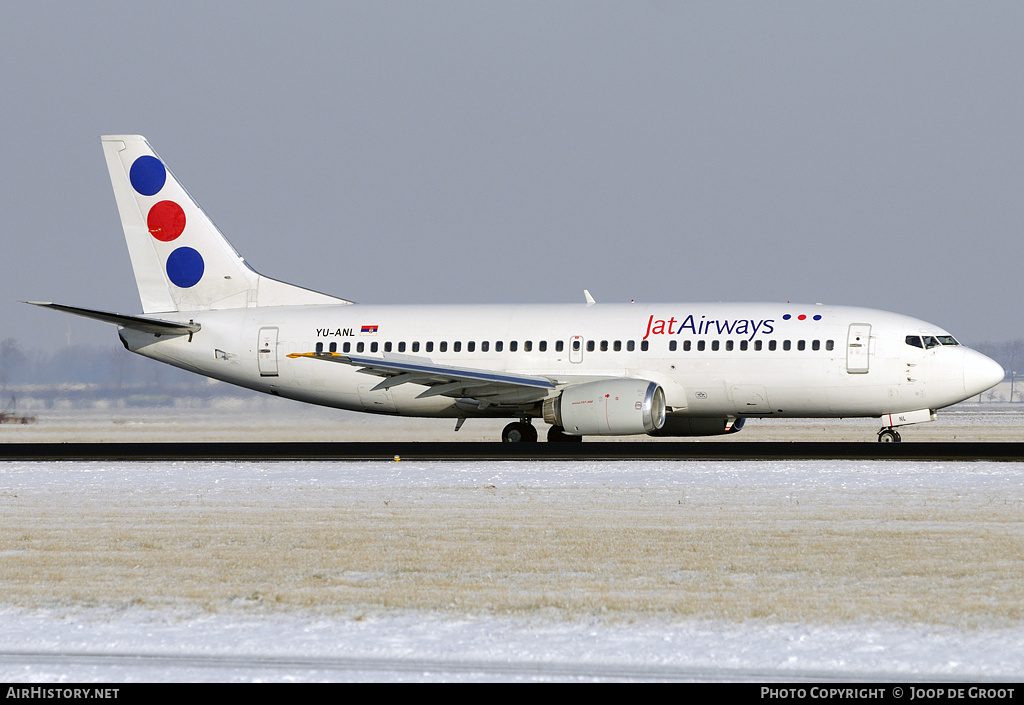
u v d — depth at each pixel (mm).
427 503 87500
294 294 160750
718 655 46250
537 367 146000
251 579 60812
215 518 81500
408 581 59781
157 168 162250
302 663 46188
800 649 46938
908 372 135625
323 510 84625
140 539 73188
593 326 145625
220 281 161875
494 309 152125
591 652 46906
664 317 144375
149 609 55000
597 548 67875
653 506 84438
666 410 143625
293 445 147500
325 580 60344
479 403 147750
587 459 121375
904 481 97688
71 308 146625
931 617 51031
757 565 62406
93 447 147500
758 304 145125
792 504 84625
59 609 55188
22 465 122938
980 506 82375
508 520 78625
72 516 83625
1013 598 54156
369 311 155750
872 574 59750
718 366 140375
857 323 138500
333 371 154125
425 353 150000
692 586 57656
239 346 156875
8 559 66938
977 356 135625
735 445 137875
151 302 163250
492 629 50500
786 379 138625
